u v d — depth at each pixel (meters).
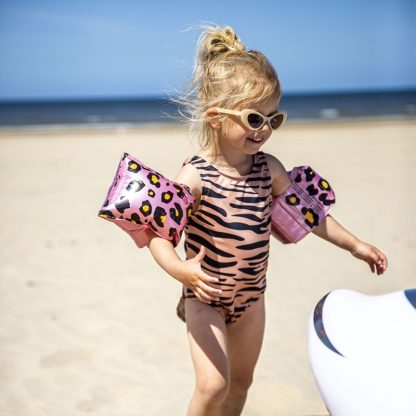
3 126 30.88
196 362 2.29
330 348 2.21
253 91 2.29
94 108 73.44
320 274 5.36
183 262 2.15
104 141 18.95
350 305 2.35
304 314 4.38
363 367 2.10
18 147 17.34
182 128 25.05
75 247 6.49
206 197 2.38
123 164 2.33
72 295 4.91
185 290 2.47
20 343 3.95
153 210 2.22
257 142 2.36
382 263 2.58
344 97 97.81
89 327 4.21
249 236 2.39
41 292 4.99
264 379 3.39
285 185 2.61
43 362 3.67
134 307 4.61
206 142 2.46
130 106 78.75
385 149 15.24
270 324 4.20
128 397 3.23
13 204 8.98
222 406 2.60
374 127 23.45
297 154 14.33
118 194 2.26
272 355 3.70
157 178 2.30
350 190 9.57
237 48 2.44
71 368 3.58
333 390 2.16
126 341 3.97
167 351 3.81
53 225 7.60
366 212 7.95
